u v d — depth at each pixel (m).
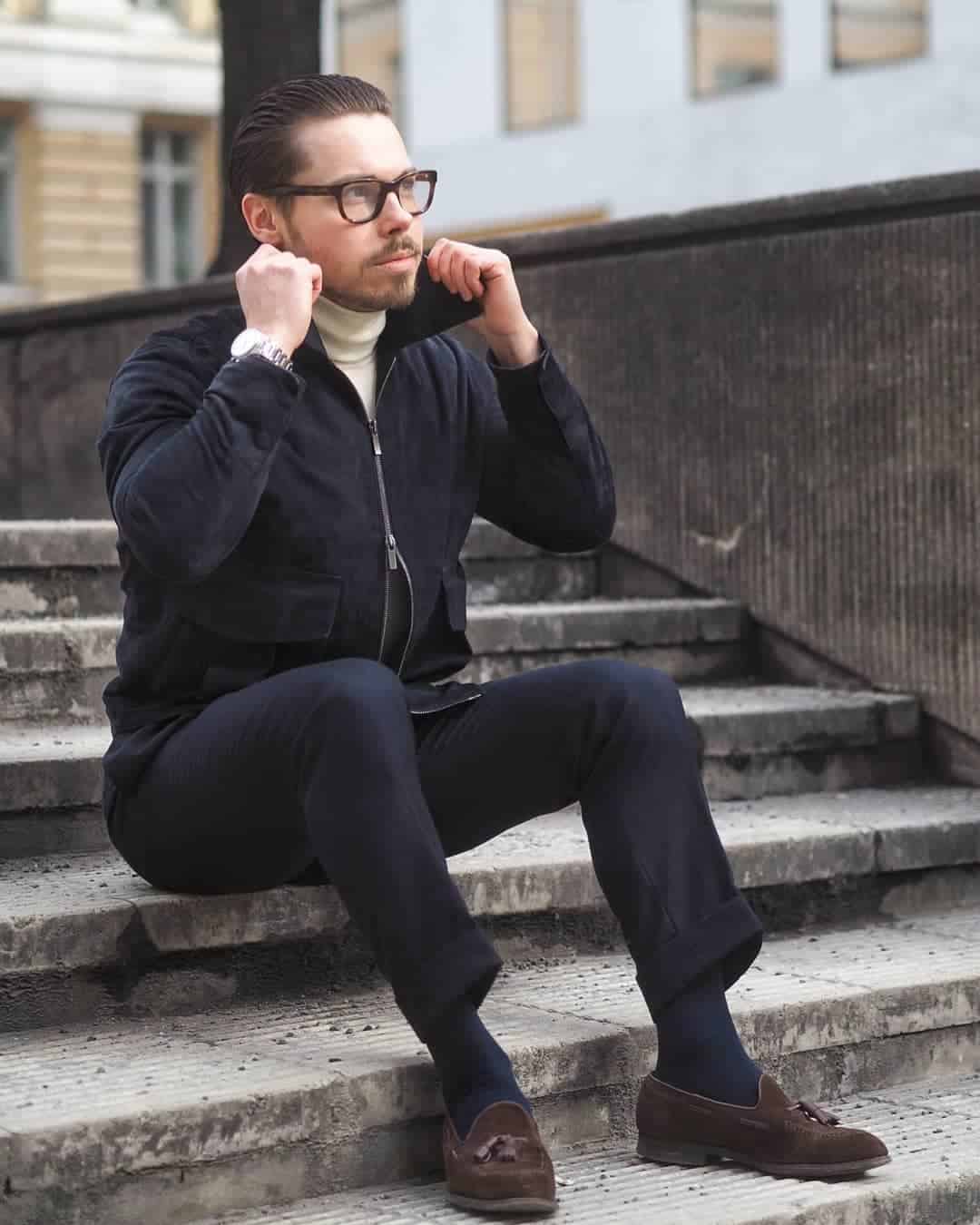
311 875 3.83
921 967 4.27
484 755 3.51
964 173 5.44
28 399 8.05
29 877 3.93
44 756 4.20
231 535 3.35
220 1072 3.34
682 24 21.08
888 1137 3.70
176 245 25.42
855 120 19.77
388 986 3.96
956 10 18.97
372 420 3.64
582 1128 3.60
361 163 3.53
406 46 23.69
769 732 5.34
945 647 5.56
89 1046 3.49
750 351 6.00
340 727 3.25
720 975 3.46
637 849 3.39
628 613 5.77
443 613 3.70
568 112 22.34
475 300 3.70
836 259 5.77
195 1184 3.16
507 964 4.16
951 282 5.50
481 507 3.93
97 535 5.40
